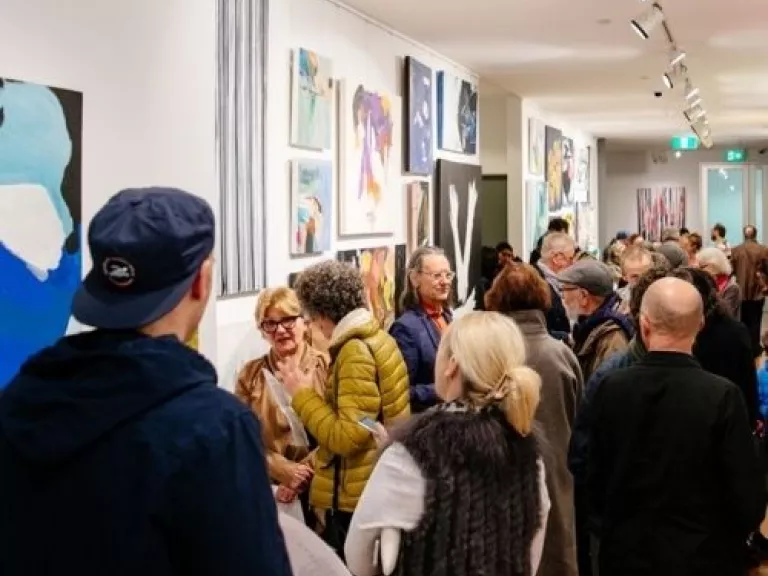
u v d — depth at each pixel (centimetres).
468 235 791
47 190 262
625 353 315
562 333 502
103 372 126
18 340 248
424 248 428
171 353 129
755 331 1142
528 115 1064
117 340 131
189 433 124
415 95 659
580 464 293
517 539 215
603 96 1034
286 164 479
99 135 288
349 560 221
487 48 715
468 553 207
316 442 336
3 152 246
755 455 258
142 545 122
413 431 213
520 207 1027
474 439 209
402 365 312
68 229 269
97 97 287
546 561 343
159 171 317
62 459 124
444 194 723
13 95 250
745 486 254
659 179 2050
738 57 782
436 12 585
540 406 343
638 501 264
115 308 131
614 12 593
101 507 123
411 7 570
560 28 642
